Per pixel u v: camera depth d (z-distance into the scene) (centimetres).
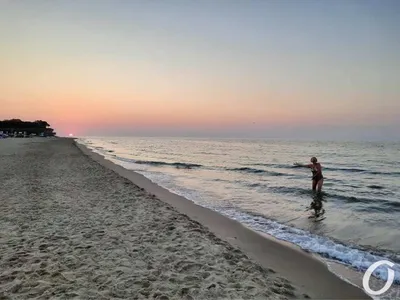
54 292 395
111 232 654
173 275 458
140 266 486
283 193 1373
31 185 1209
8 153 2909
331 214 998
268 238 726
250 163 3002
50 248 551
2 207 852
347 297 445
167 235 646
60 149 3828
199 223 795
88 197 1020
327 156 4278
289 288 454
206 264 504
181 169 2411
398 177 2069
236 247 652
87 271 461
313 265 566
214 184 1627
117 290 405
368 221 916
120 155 4116
